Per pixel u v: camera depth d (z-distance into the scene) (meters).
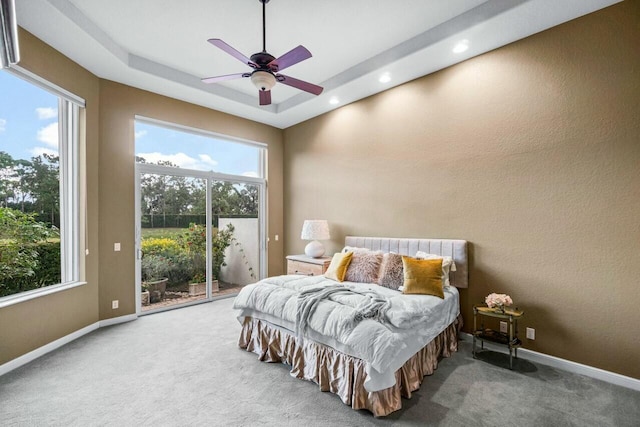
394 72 3.57
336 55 3.54
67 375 2.52
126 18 2.88
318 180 5.05
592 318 2.50
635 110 2.33
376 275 3.23
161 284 4.34
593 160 2.50
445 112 3.44
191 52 3.50
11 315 2.65
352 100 4.43
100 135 3.70
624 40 2.38
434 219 3.53
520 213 2.88
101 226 3.69
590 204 2.52
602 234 2.46
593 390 2.29
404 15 2.84
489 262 3.09
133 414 2.01
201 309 4.40
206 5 2.71
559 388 2.32
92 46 3.06
